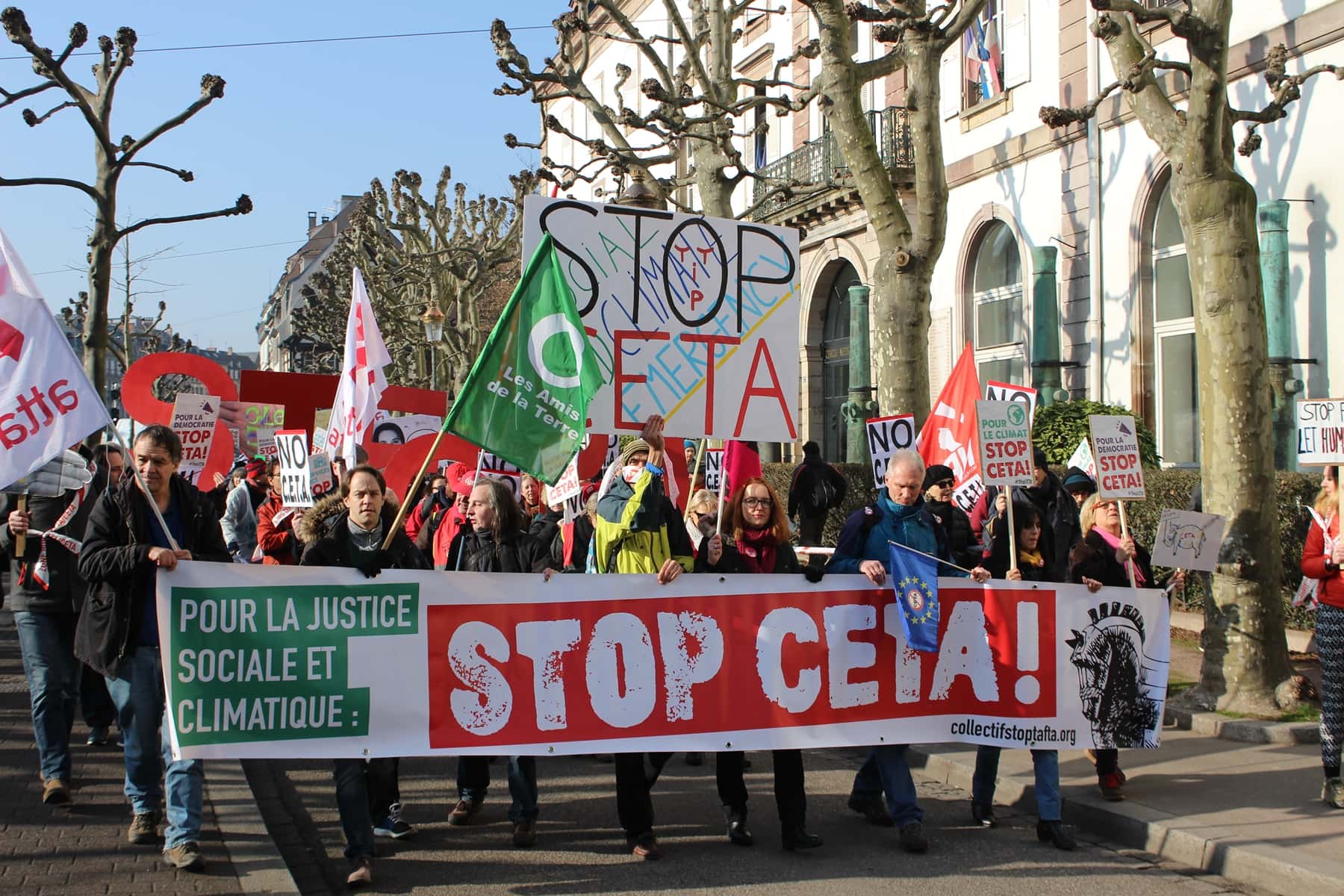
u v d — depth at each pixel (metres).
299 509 8.93
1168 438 15.87
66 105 14.40
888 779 6.14
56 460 6.32
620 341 6.86
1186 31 8.30
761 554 6.32
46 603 6.22
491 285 40.62
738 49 28.41
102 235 14.23
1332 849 5.67
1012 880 5.59
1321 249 13.28
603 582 5.95
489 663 5.76
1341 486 6.44
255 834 5.91
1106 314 16.69
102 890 4.98
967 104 19.91
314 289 67.31
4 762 7.18
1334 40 13.09
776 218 24.56
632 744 5.90
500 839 6.21
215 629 5.33
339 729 5.49
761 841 6.21
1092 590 6.66
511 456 5.66
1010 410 6.84
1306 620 10.99
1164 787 6.95
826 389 25.34
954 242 20.20
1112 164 16.56
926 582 6.27
